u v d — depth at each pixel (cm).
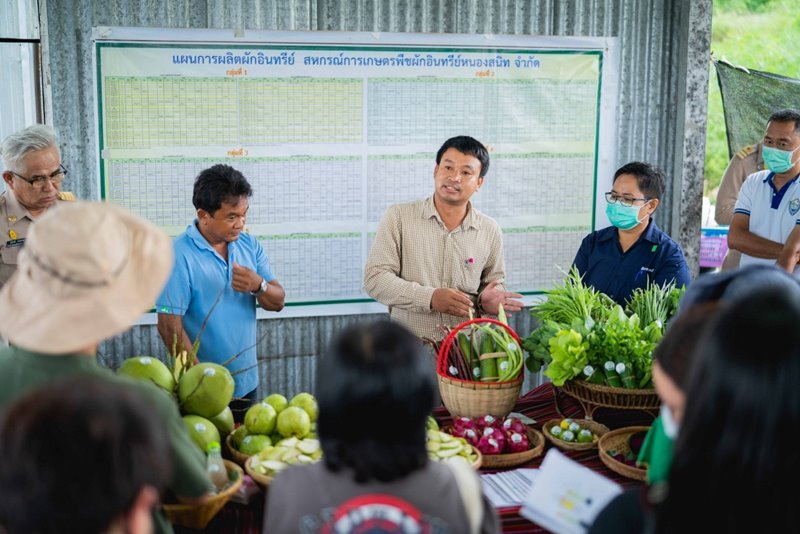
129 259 141
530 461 223
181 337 275
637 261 314
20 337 134
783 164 354
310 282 368
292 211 362
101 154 340
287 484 118
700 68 387
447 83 367
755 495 102
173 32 338
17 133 278
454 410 248
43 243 135
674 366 123
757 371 101
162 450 96
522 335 396
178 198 351
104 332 135
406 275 320
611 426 251
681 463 106
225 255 290
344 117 360
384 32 357
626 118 389
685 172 395
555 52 376
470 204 325
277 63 349
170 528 151
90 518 88
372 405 112
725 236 438
